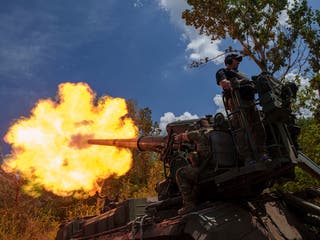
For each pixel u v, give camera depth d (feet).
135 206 25.76
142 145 32.48
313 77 51.37
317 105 47.75
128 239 23.70
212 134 22.21
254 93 21.16
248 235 20.42
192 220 20.15
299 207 24.89
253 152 20.40
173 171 25.82
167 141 26.94
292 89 21.18
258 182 22.63
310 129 44.04
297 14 76.79
